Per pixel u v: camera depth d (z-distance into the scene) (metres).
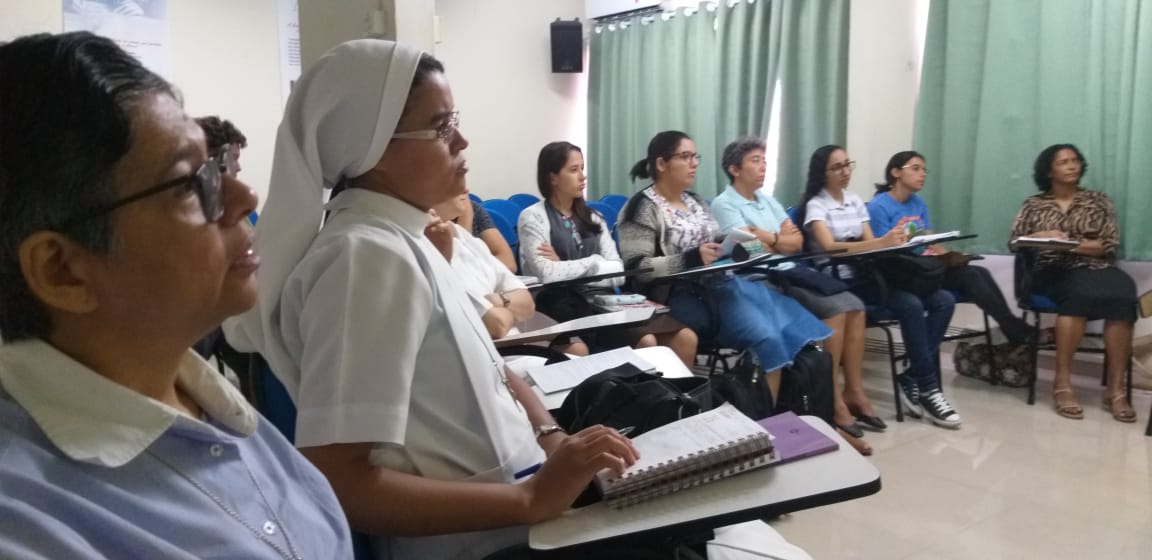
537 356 1.98
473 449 1.08
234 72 4.10
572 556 0.92
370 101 1.07
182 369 0.67
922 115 3.71
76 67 0.50
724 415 1.13
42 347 0.54
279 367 1.07
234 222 0.61
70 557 0.48
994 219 3.54
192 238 0.55
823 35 4.03
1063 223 3.21
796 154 4.21
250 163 4.21
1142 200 3.14
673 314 2.74
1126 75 3.15
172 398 0.63
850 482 1.01
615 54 5.14
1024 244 3.12
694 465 1.00
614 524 0.95
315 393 0.95
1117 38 3.15
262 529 0.64
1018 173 3.46
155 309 0.55
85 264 0.52
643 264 2.83
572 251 3.01
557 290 2.67
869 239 3.47
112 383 0.56
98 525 0.51
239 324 1.11
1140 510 2.28
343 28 2.40
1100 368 3.46
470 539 1.08
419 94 1.12
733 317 2.70
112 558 0.52
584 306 2.59
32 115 0.49
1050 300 3.25
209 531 0.58
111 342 0.56
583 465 0.98
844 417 2.94
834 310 2.99
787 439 1.14
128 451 0.55
